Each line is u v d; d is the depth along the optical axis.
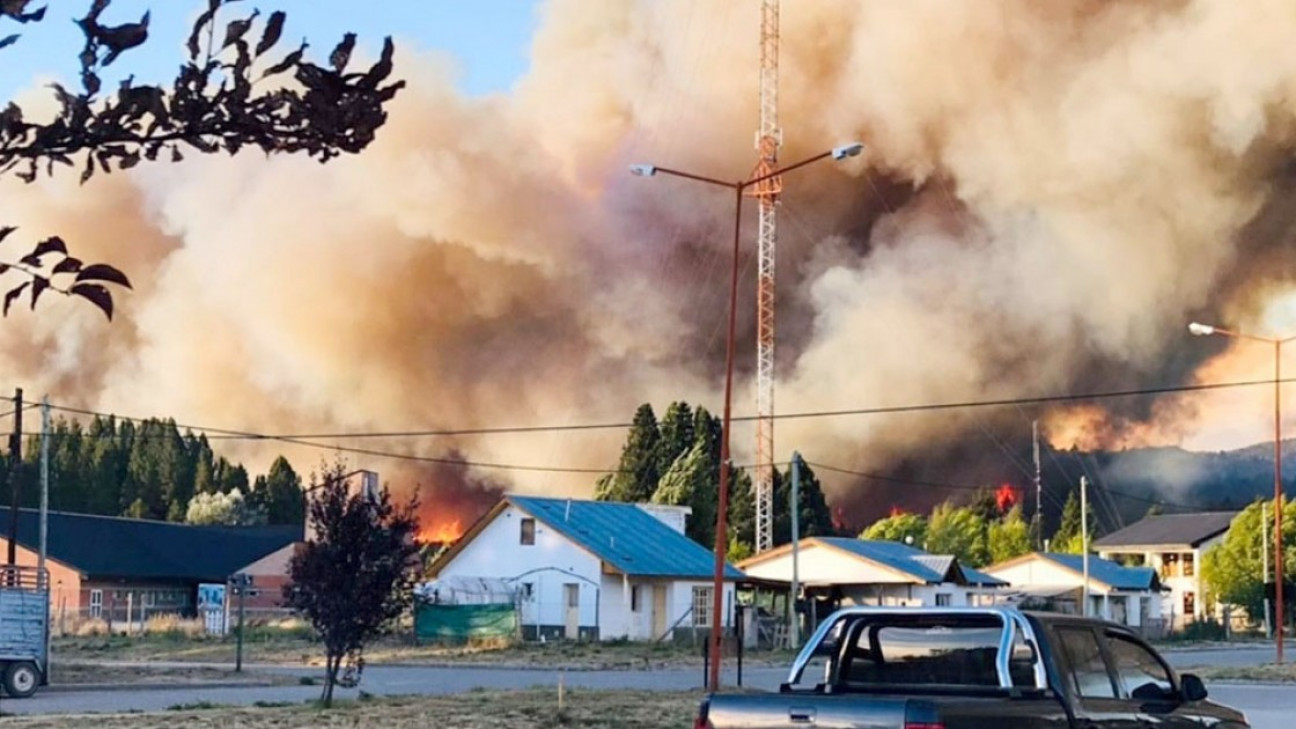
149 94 3.46
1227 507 115.31
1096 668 10.34
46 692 30.39
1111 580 78.50
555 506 62.00
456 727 20.53
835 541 72.56
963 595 70.44
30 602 29.28
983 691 9.80
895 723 8.66
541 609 59.41
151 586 73.62
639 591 59.38
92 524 74.25
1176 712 11.03
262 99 3.56
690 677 38.09
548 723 21.19
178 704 26.67
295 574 24.75
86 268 3.69
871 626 10.47
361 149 3.70
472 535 61.62
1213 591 84.94
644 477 93.81
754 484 95.00
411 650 51.03
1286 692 32.91
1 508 71.94
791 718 8.96
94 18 3.35
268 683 33.00
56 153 3.49
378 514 25.05
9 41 3.29
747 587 67.56
